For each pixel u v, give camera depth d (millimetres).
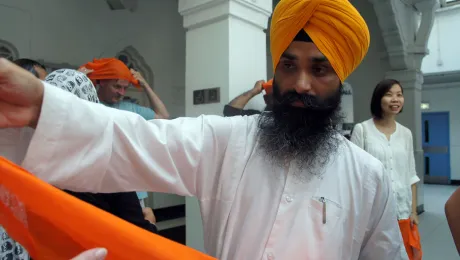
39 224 623
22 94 616
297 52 884
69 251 628
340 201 931
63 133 660
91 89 1101
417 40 6273
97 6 5035
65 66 4672
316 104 898
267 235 890
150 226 1261
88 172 714
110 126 746
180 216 5680
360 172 979
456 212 991
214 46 3006
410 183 2594
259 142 957
